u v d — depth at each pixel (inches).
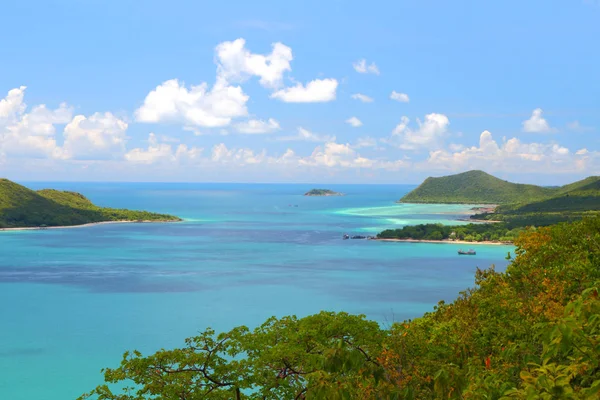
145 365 647.8
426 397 493.7
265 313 3348.9
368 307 3526.1
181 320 3169.3
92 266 5152.6
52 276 4618.6
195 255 5989.2
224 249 6510.8
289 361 674.2
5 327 2999.5
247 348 695.7
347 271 4975.4
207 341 690.8
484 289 1080.2
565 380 261.0
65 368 2327.8
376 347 679.7
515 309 810.2
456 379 363.9
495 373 471.8
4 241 7170.3
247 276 4682.6
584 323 304.2
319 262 5526.6
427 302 3690.9
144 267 5132.9
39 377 2210.9
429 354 679.7
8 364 2363.4
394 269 5103.3
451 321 883.4
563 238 1101.1
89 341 2733.8
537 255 1079.0
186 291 4023.1
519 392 276.8
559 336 274.8
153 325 3053.6
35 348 2618.1
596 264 909.8
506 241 7219.5
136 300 3705.7
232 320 3169.3
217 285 4261.8
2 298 3747.5
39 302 3631.9
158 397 624.1
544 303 740.7
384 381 402.9
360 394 460.1
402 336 609.6
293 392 650.2
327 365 348.5
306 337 716.7
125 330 2942.9
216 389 656.4
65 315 3280.0
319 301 3705.7
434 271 4992.6
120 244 6939.0
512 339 708.0
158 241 7332.7
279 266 5251.0
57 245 6781.5
